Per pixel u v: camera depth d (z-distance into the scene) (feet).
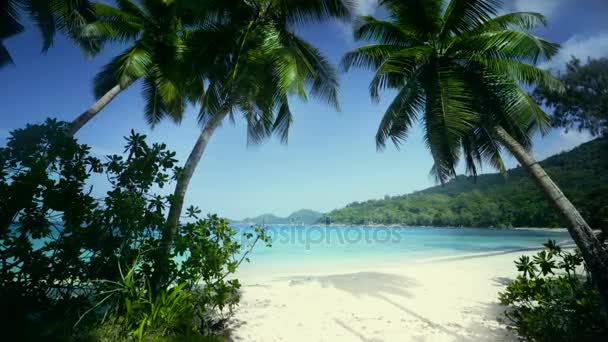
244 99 27.48
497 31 25.03
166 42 31.14
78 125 28.55
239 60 27.71
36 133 14.39
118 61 35.09
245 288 25.57
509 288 16.72
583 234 17.48
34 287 12.65
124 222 13.82
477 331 15.35
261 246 79.41
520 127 23.48
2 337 10.29
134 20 37.60
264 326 16.21
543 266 15.87
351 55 32.89
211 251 15.33
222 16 29.14
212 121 25.54
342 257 57.11
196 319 15.58
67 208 12.84
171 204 16.17
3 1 29.27
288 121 33.73
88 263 13.57
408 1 26.55
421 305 20.38
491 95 24.58
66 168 13.96
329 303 20.98
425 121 25.98
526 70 24.14
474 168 31.37
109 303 13.12
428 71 27.07
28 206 12.28
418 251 67.72
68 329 11.43
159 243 15.11
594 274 16.14
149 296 13.06
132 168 15.35
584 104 43.29
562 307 13.87
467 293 23.49
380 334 15.30
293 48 29.48
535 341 13.61
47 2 30.66
